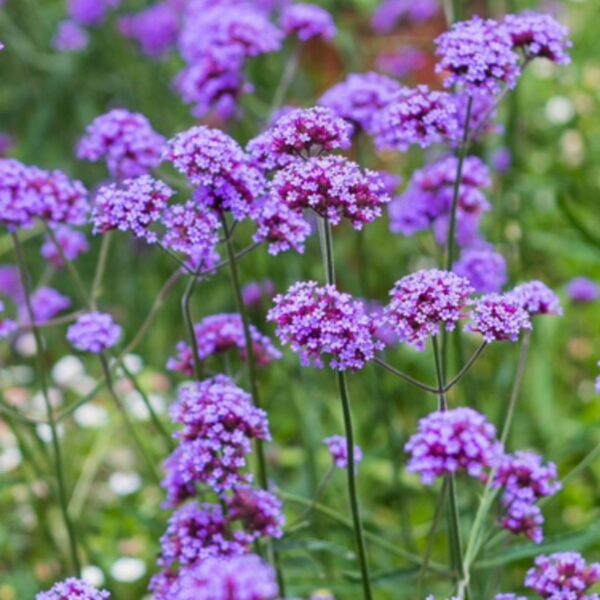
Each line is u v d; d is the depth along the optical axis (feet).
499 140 26.27
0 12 34.60
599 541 19.58
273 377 27.76
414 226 19.65
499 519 15.42
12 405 17.99
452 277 12.72
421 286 12.60
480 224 26.43
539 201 30.55
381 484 26.37
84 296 18.56
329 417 28.55
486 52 15.03
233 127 27.48
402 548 23.03
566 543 16.20
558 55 16.03
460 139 16.02
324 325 12.19
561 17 36.50
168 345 32.40
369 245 32.42
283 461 26.30
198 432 13.88
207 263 16.14
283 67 34.22
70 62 35.53
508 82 15.47
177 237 13.84
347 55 33.86
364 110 18.60
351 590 17.74
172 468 15.72
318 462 25.44
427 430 13.41
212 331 17.07
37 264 36.73
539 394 26.96
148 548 24.88
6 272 33.83
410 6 35.37
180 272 17.71
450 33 15.42
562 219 30.17
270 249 14.30
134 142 18.03
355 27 36.17
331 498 23.31
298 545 16.33
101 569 21.77
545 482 15.23
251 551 15.25
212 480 13.75
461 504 20.84
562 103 35.06
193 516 14.20
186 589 10.02
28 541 24.84
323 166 12.57
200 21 20.79
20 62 37.91
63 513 18.28
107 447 28.09
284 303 12.53
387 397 25.14
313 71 36.22
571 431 26.53
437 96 15.39
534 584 13.97
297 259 27.43
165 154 14.12
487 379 27.17
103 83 36.22
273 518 14.26
